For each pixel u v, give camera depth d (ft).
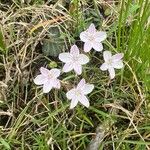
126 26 0.44
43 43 0.43
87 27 0.44
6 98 0.41
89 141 0.40
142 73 0.42
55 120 0.41
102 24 0.44
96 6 0.45
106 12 0.45
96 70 0.42
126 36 0.43
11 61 0.42
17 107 0.41
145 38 0.41
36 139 0.39
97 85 0.42
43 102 0.41
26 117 0.40
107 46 0.43
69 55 0.38
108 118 0.40
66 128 0.40
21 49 0.43
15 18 0.44
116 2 0.46
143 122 0.41
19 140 0.40
